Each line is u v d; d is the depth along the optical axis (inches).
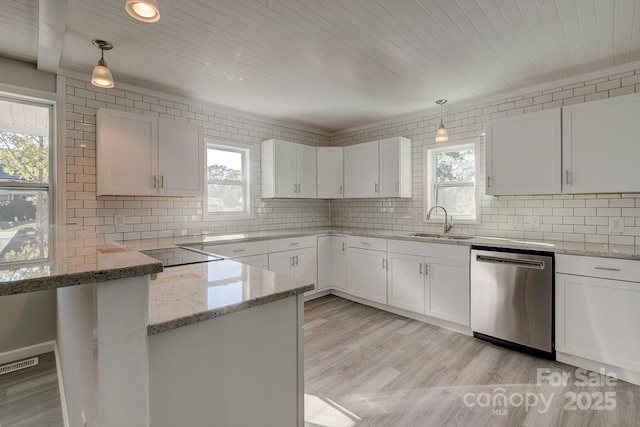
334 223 193.0
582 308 87.9
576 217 109.6
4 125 98.2
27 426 68.2
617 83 102.7
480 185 132.5
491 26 80.3
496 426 66.3
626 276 81.4
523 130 109.1
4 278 25.4
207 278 53.8
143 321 32.6
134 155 109.1
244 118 154.9
